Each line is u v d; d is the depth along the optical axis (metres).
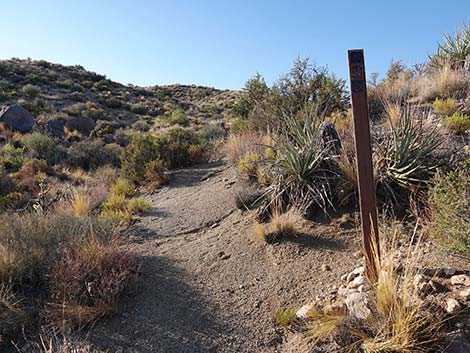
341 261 4.08
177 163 10.69
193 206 7.08
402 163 4.76
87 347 3.26
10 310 3.75
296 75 9.83
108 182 10.98
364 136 3.39
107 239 5.12
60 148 16.28
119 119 31.52
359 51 3.38
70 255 4.43
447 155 4.88
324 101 8.91
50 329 3.64
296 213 5.09
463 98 7.45
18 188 10.84
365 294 3.15
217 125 18.33
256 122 10.10
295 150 5.34
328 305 3.26
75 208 7.48
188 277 4.42
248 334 3.37
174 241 5.63
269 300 3.77
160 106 38.84
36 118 25.59
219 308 3.78
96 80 45.94
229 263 4.58
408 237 3.94
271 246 4.66
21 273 4.26
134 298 4.08
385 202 4.66
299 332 3.20
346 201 4.94
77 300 3.90
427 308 2.82
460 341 2.55
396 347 2.61
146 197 8.63
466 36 9.41
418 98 8.12
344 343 2.86
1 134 19.42
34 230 5.05
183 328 3.56
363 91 3.38
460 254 3.17
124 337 3.51
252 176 7.24
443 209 3.25
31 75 38.28
